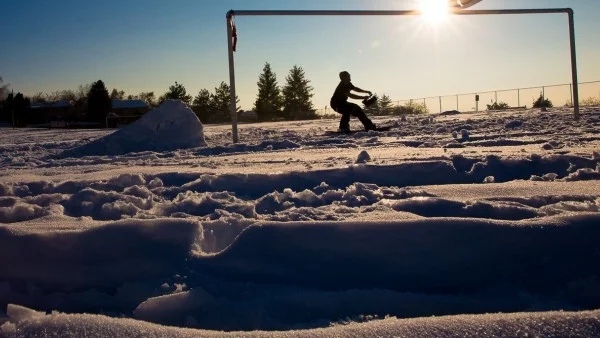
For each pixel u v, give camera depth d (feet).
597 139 19.85
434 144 21.59
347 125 36.37
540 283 5.86
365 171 12.49
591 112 44.88
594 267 5.94
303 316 5.37
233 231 7.38
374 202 9.27
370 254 6.23
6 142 48.78
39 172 17.21
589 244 6.11
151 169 16.21
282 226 6.52
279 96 204.85
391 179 12.27
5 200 10.42
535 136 23.06
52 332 4.14
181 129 30.07
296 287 5.85
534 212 7.77
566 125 29.78
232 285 5.92
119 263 6.62
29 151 32.55
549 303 5.49
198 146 30.01
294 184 12.13
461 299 5.52
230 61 30.27
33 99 289.33
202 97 202.80
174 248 6.70
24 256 6.71
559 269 5.94
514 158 12.96
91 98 208.85
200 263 6.35
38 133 82.64
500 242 6.14
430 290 5.97
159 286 6.09
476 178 12.41
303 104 202.18
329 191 10.16
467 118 49.21
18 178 14.61
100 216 9.39
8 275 6.66
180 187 12.04
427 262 6.13
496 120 39.29
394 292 5.54
